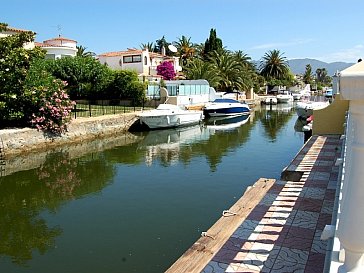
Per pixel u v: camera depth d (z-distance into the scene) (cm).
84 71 2797
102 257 731
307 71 10700
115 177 1391
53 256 743
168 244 788
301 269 490
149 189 1218
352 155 165
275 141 2247
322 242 570
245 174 1402
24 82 1872
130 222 923
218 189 1203
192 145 2130
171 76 4800
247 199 803
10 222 948
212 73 4778
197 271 502
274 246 562
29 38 1917
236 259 526
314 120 1766
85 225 912
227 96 4791
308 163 1132
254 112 4481
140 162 1659
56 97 1966
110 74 3459
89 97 3622
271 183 934
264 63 8169
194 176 1380
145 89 3522
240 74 5462
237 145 2109
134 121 2695
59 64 2800
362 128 159
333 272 210
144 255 737
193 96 3859
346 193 172
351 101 155
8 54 1816
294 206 743
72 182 1333
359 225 164
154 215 969
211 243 588
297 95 6512
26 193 1209
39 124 1925
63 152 1873
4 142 1688
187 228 877
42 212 1023
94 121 2295
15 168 1538
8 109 1827
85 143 2147
